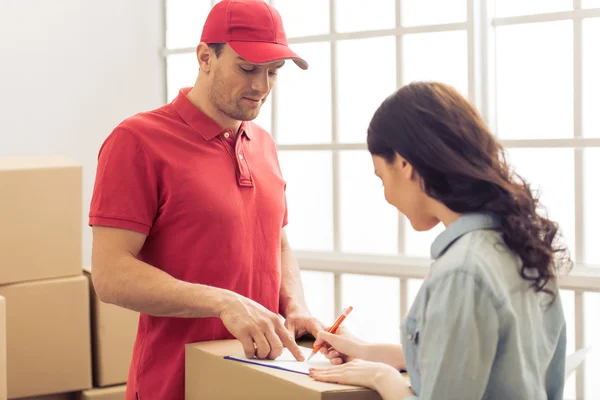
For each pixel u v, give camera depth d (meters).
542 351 1.17
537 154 2.43
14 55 2.86
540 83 2.41
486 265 1.07
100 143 3.09
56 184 2.32
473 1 2.39
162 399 1.62
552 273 1.14
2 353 1.87
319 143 2.76
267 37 1.65
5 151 2.87
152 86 3.20
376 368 1.24
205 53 1.69
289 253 1.97
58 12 2.94
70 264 2.37
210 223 1.63
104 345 2.44
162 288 1.53
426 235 2.62
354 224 2.79
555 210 2.42
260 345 1.45
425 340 1.07
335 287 2.76
